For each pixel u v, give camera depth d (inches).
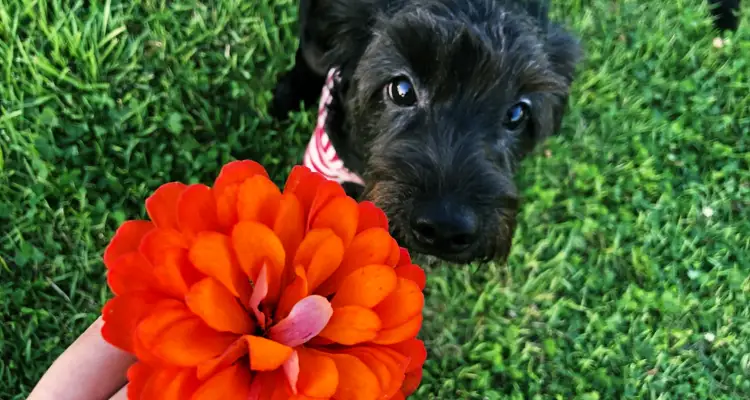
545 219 17.9
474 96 12.2
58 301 14.5
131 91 16.2
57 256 14.5
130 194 15.3
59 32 15.9
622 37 20.6
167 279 6.1
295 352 5.9
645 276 17.9
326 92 14.9
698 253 18.3
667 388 17.0
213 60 17.1
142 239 6.2
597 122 19.3
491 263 16.9
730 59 21.2
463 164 12.0
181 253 6.1
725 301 18.0
